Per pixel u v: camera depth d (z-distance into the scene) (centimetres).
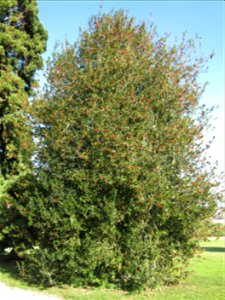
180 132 912
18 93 1542
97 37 1018
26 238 988
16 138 1491
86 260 888
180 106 965
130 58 965
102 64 964
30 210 935
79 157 895
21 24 1706
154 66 996
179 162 918
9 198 1111
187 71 1010
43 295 852
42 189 954
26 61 1680
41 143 954
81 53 1014
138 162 872
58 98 962
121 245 906
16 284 960
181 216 888
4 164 1542
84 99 938
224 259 1609
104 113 889
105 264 900
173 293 884
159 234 909
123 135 879
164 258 931
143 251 888
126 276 927
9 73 1562
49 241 940
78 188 902
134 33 1036
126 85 937
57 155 929
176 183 917
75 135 904
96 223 891
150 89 952
